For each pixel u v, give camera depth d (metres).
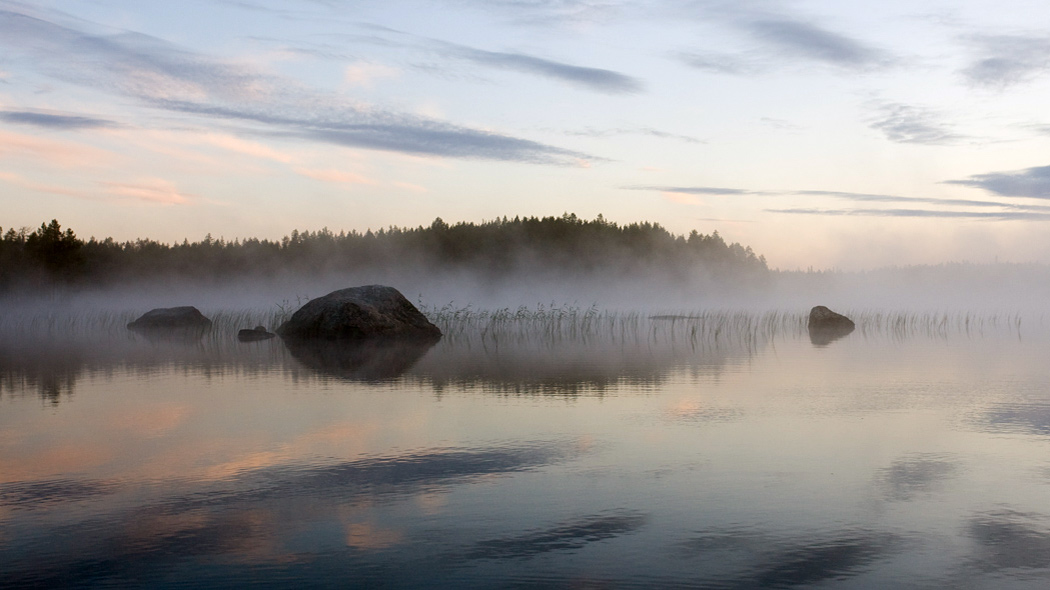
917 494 4.56
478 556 3.63
